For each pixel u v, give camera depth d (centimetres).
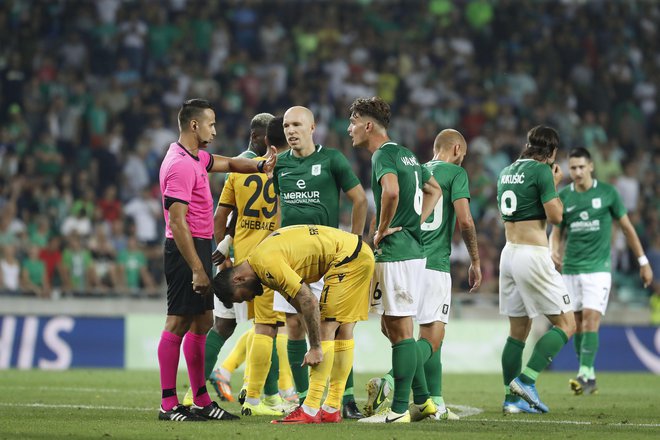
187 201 2541
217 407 2659
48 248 5956
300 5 8719
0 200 6456
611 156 7894
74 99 7494
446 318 2836
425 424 2548
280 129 2953
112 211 6550
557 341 3011
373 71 8506
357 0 8856
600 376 5197
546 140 3075
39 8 8012
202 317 2616
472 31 8906
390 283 2581
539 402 2995
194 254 2530
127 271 6116
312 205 2769
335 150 2797
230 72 8038
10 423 2497
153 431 2308
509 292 3108
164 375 2598
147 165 7062
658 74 9006
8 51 7756
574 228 4066
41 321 5378
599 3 9144
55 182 6669
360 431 2328
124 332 5472
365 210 2786
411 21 8850
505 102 8356
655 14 9262
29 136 7131
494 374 5334
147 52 8025
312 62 8281
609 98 8612
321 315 2534
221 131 7606
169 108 7644
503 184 3103
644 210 7431
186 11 8319
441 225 2838
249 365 2853
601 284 4025
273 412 2881
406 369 2575
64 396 3472
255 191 2989
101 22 8025
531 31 8906
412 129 7869
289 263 2466
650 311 6150
